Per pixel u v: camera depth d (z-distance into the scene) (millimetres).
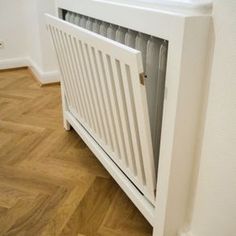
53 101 2037
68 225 1019
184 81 662
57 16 1302
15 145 1497
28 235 981
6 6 2477
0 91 2189
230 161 645
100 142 1188
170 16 630
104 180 1242
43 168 1320
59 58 1269
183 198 838
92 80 985
